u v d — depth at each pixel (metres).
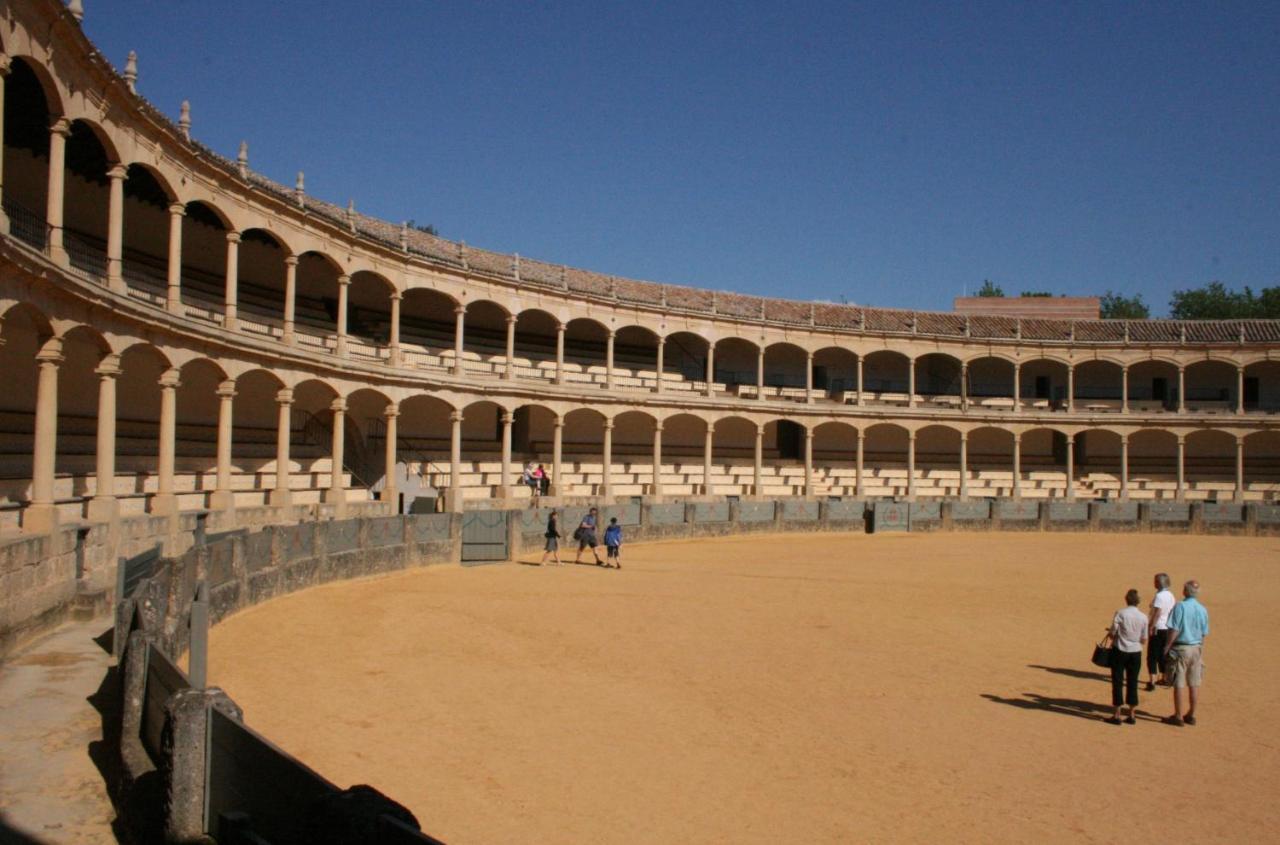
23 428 31.78
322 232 44.56
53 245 26.06
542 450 65.19
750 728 16.72
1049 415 74.75
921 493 75.06
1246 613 32.22
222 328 36.41
